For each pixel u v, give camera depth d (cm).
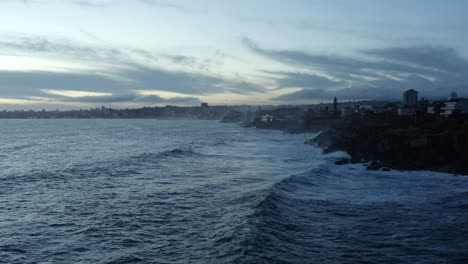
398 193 3484
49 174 4528
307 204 3002
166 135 14575
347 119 14588
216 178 4384
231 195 3384
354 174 4688
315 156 6981
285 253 1942
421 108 13875
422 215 2697
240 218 2539
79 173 4631
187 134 15612
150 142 10638
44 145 9250
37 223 2542
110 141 10906
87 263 1894
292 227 2386
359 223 2505
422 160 5419
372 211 2814
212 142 10569
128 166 5284
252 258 1844
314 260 1872
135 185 3891
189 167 5350
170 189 3684
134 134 15000
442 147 5475
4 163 5712
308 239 2175
